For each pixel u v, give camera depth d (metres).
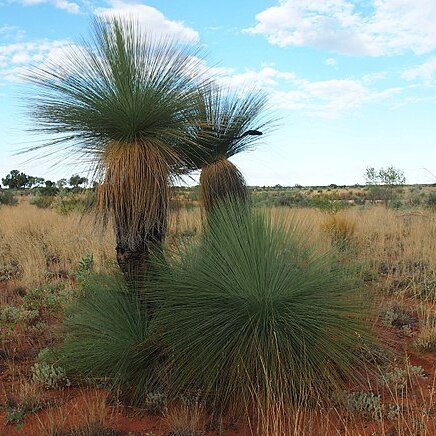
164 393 4.23
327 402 4.09
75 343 4.85
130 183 4.30
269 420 3.86
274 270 4.29
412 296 7.59
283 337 4.07
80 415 4.08
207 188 5.76
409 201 23.33
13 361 5.23
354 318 4.53
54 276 9.38
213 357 4.08
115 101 4.31
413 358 5.18
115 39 4.36
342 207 16.97
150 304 4.68
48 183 26.50
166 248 4.68
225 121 5.70
